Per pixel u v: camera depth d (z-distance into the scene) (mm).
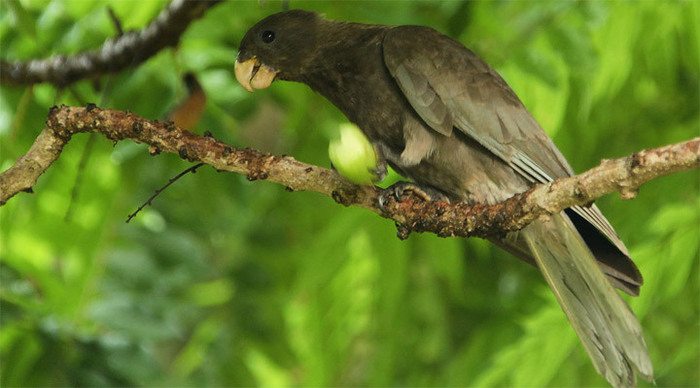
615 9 12094
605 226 9211
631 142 13961
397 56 9812
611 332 8977
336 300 13859
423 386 14852
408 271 14398
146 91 11789
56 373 11367
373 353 14203
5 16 11312
